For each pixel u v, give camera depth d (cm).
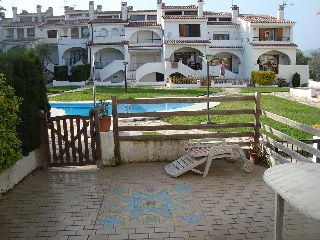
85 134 880
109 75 4416
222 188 747
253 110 938
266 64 4559
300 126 739
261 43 4472
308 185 393
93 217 615
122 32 4891
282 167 460
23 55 816
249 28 4531
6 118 658
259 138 948
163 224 588
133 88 3547
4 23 5825
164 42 4428
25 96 805
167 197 701
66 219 609
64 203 676
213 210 640
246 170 844
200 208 649
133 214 626
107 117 913
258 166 897
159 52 4794
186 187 754
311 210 335
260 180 794
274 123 1476
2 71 728
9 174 750
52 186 767
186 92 3041
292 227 575
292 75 4197
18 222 600
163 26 4600
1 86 669
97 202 679
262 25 4509
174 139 930
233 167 885
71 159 922
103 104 1210
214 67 4366
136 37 4856
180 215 620
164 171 859
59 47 5141
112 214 626
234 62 4819
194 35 4597
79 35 5275
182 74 4297
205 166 824
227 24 4853
